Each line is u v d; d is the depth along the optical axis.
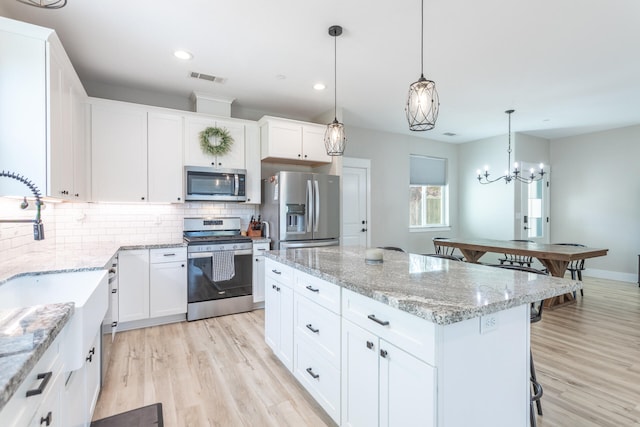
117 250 2.88
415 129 2.13
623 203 5.54
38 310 1.12
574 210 6.14
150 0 2.15
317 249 2.90
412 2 2.19
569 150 6.21
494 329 1.34
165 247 3.33
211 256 3.57
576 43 2.74
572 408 1.98
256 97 4.02
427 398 1.19
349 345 1.63
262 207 4.31
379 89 3.78
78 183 2.87
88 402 1.69
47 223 2.96
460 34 2.60
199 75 3.37
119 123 3.32
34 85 2.01
